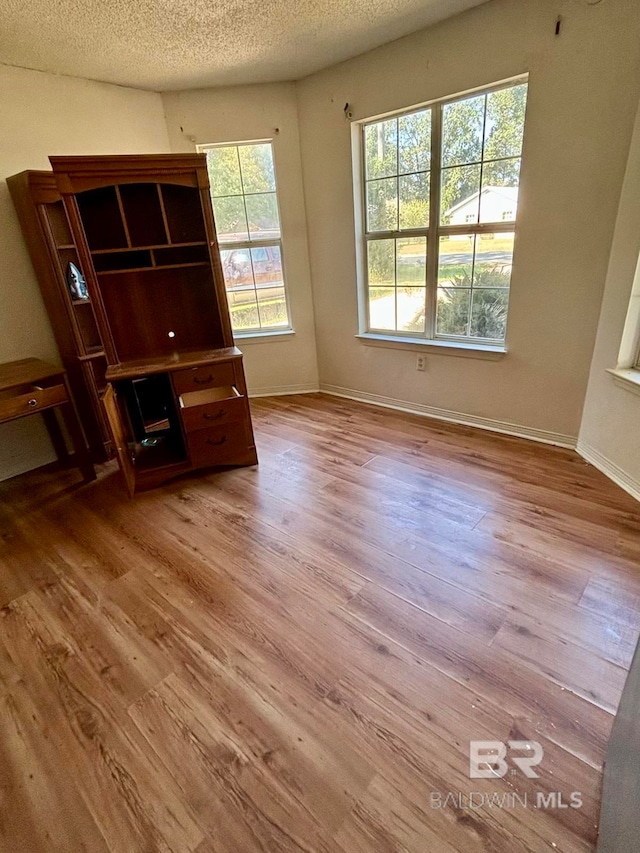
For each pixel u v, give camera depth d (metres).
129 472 2.48
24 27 2.15
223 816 1.09
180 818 1.09
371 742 1.23
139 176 2.33
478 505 2.25
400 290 3.36
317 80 3.12
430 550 1.96
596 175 2.24
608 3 2.00
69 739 1.28
